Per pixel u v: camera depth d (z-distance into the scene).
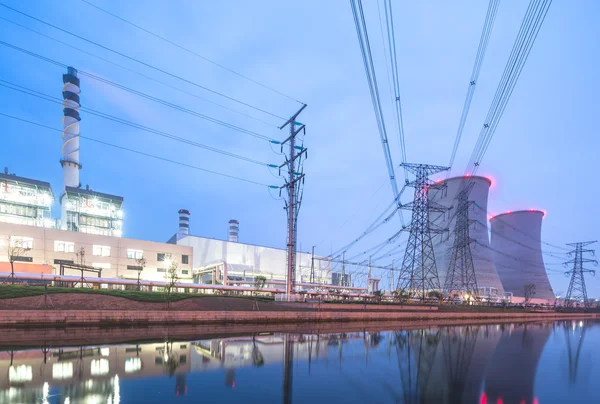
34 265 62.06
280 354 19.91
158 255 85.06
